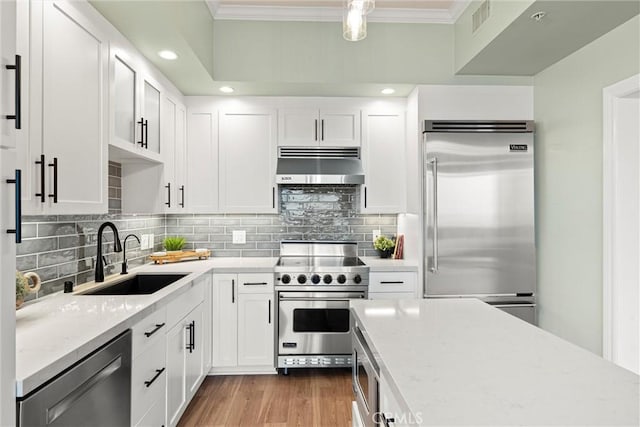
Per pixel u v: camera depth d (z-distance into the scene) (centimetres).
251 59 295
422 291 295
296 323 299
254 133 329
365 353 132
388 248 344
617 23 212
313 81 297
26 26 135
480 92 302
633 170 217
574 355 111
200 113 328
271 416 241
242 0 282
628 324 216
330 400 262
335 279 298
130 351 156
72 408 118
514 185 286
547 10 199
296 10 292
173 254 317
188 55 243
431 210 285
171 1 200
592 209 236
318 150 334
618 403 83
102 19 188
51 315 155
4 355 87
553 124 275
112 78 198
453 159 285
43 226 190
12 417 90
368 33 299
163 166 278
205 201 327
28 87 135
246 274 299
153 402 183
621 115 217
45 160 144
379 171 331
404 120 332
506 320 147
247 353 299
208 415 243
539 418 76
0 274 84
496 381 94
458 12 287
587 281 241
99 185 183
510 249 285
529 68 282
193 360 249
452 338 126
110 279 240
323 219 364
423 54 300
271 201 329
